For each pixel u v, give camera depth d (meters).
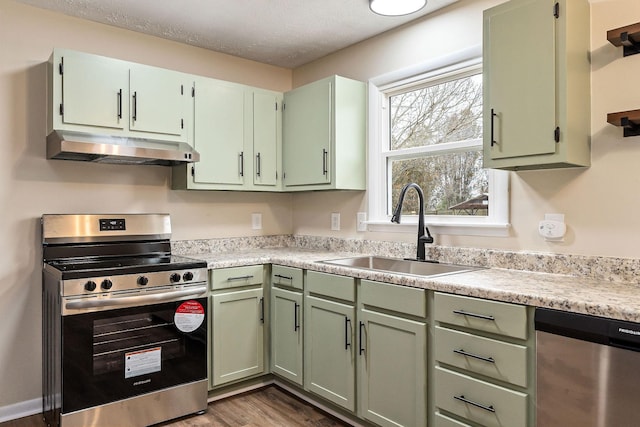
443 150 2.64
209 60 3.27
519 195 2.22
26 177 2.55
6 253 2.48
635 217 1.84
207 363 2.63
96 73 2.50
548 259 2.09
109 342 2.25
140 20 2.75
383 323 2.15
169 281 2.42
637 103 1.83
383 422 2.16
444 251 2.51
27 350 2.54
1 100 2.47
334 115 2.89
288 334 2.76
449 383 1.86
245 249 3.42
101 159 2.67
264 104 3.21
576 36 1.85
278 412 2.60
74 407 2.15
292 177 3.21
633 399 1.35
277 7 2.58
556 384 1.53
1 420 2.46
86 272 2.16
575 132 1.84
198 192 3.22
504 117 1.98
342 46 3.20
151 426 2.39
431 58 2.67
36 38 2.58
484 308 1.73
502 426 1.67
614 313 1.40
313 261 2.64
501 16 1.99
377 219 2.99
